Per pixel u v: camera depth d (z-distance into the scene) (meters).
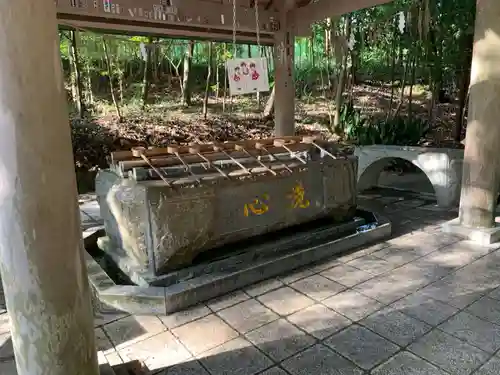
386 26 8.27
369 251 3.65
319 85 10.91
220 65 9.67
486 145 3.72
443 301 2.78
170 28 4.23
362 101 9.92
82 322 1.64
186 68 9.12
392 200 5.34
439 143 7.57
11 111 1.36
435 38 7.03
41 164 1.43
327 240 3.73
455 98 9.36
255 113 9.50
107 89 9.25
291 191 3.54
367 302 2.79
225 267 3.14
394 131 7.02
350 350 2.29
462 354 2.24
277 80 5.07
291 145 3.76
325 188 3.77
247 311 2.72
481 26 3.53
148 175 2.95
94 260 3.32
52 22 1.41
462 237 3.92
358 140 7.40
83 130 7.39
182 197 2.93
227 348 2.34
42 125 1.41
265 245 3.46
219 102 9.87
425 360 2.20
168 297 2.70
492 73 3.54
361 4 4.32
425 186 5.91
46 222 1.47
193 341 2.41
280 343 2.37
